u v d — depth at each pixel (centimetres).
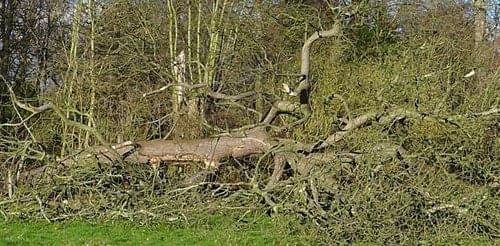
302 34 1775
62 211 1223
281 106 1337
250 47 1769
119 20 1778
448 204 1002
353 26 1619
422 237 981
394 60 1517
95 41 1769
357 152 1157
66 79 1666
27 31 2161
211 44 1756
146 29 1725
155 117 1611
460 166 1155
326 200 1072
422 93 1367
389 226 979
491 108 1296
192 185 1212
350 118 1247
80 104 1608
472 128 1207
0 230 1126
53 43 2072
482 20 1844
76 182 1227
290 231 1041
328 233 988
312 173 1091
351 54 1642
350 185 1045
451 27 1794
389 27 1783
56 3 2052
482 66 1591
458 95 1453
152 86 1666
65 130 1533
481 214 1012
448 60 1553
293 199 1091
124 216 1179
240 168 1326
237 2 1820
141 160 1323
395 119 1216
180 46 1878
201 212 1157
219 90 1631
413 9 1812
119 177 1254
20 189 1231
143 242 1040
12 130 1631
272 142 1294
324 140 1270
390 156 1070
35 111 1335
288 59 1705
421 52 1488
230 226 1093
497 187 1106
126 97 1658
